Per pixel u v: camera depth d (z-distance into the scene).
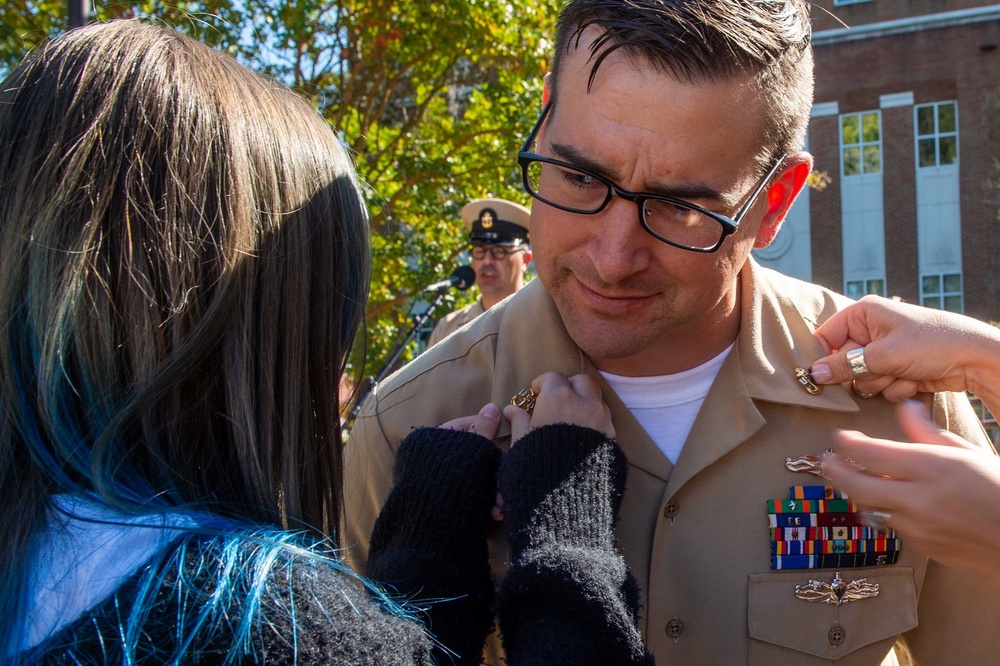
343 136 7.03
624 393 1.28
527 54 7.03
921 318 1.21
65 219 0.75
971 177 14.23
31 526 0.73
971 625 1.27
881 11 14.52
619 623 0.95
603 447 1.12
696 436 1.23
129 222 0.76
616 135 1.02
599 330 1.14
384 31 6.92
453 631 1.02
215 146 0.81
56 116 0.76
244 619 0.69
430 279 7.42
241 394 0.83
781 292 1.34
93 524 0.73
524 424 1.21
